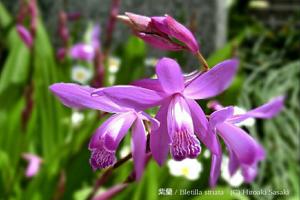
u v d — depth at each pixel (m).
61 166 0.38
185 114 0.16
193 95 0.17
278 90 0.65
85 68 0.56
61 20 0.52
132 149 0.17
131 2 0.73
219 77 0.16
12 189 0.40
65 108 0.49
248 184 0.46
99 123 0.39
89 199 0.25
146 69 0.62
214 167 0.17
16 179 0.42
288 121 0.62
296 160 0.58
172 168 0.38
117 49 0.66
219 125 0.17
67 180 0.38
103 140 0.17
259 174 0.54
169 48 0.17
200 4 0.72
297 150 0.60
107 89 0.16
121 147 0.41
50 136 0.46
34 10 0.45
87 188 0.38
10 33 0.64
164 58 0.16
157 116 0.17
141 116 0.17
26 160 0.46
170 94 0.17
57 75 0.50
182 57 0.51
